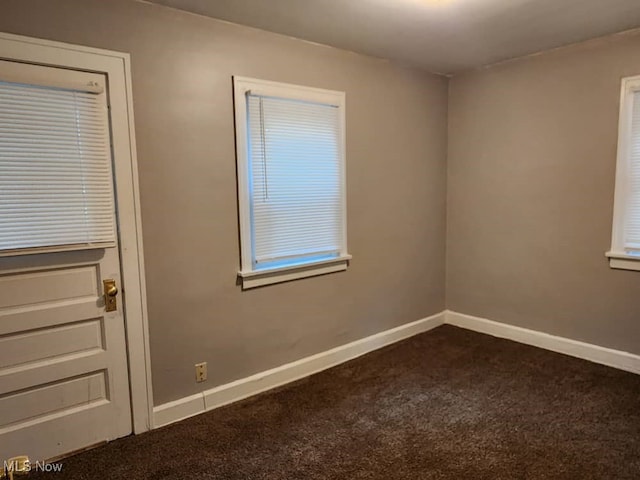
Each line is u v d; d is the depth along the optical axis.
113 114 2.16
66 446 2.19
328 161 3.10
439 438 2.29
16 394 2.04
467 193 3.90
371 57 3.30
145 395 2.39
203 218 2.53
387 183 3.54
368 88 3.31
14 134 1.90
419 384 2.93
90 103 2.08
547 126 3.31
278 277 2.90
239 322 2.75
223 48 2.52
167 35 2.31
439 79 3.85
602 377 2.96
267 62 2.71
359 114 3.27
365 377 3.06
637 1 2.33
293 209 2.93
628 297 3.04
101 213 2.16
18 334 2.02
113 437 2.32
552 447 2.19
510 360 3.29
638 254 2.98
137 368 2.36
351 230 3.32
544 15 2.52
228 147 2.59
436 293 4.09
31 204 1.96
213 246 2.59
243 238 2.70
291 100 2.84
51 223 2.02
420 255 3.89
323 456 2.16
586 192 3.16
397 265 3.70
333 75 3.07
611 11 2.47
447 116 3.96
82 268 2.16
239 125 2.61
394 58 3.36
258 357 2.86
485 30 2.76
